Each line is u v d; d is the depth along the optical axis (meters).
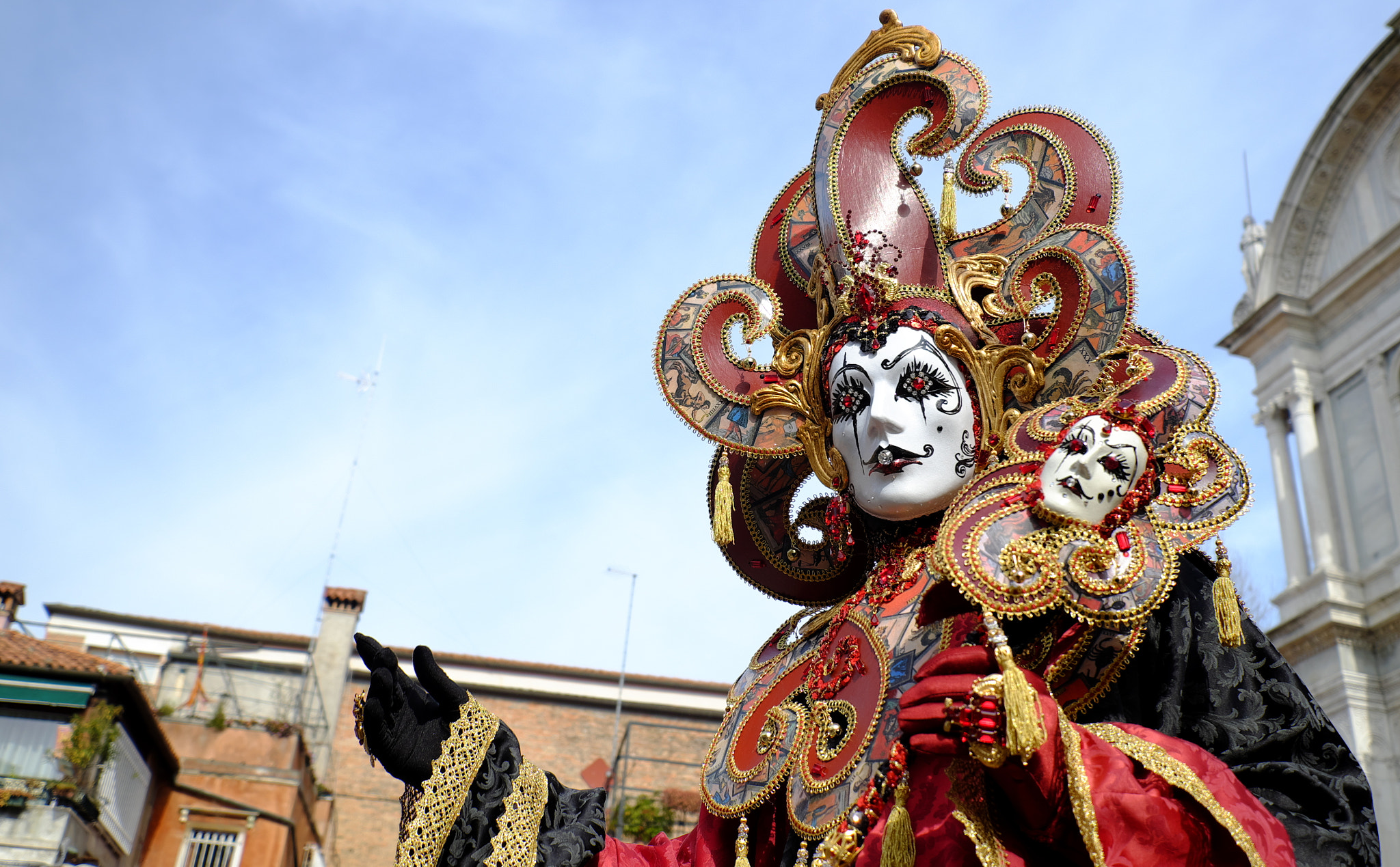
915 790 2.07
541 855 2.20
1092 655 2.02
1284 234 21.25
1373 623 17.69
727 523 2.83
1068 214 2.69
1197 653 2.09
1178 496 2.16
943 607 2.03
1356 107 20.30
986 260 2.64
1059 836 1.78
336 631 26.62
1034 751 1.72
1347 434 19.61
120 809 19.39
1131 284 2.41
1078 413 2.23
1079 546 1.94
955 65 2.83
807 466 3.01
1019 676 1.75
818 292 2.85
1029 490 2.01
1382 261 19.41
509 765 2.27
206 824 21.27
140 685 19.12
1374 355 19.45
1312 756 1.99
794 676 2.46
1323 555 18.67
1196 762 1.83
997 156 2.81
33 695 18.08
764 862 2.29
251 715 25.06
